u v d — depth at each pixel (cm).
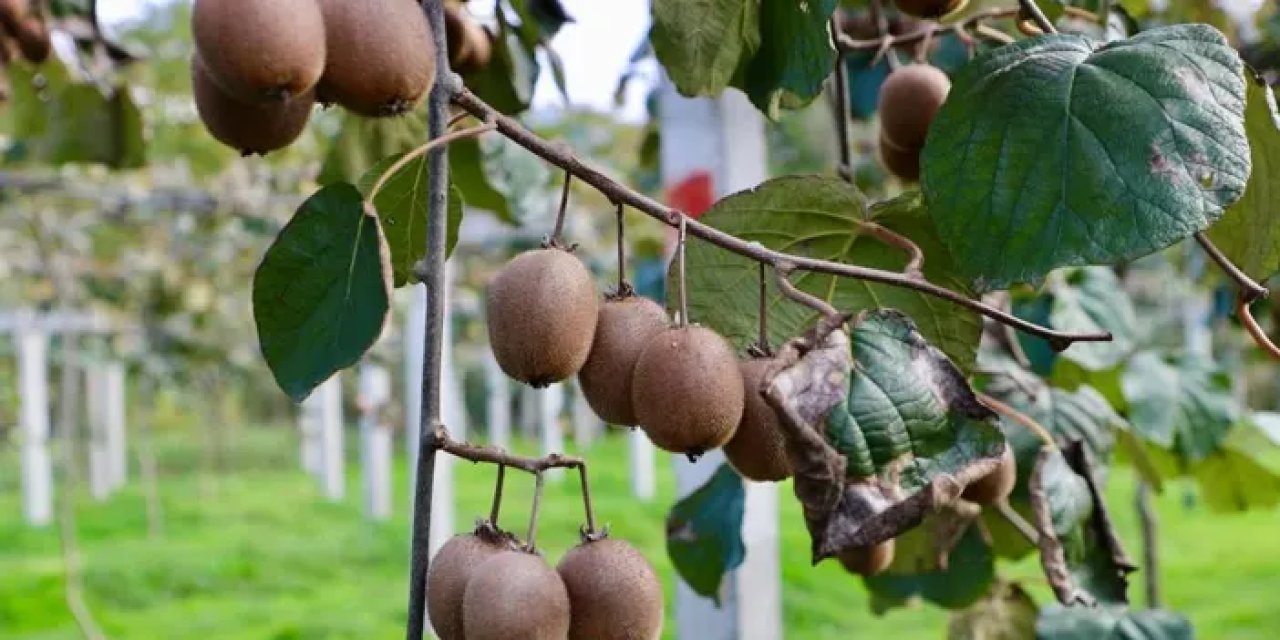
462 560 119
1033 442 164
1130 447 206
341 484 1107
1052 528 142
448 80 119
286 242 117
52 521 914
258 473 1455
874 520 112
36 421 884
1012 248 116
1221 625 505
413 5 116
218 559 727
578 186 425
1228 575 617
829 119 261
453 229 136
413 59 115
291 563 721
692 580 164
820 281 137
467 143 169
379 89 115
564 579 119
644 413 118
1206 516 830
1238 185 113
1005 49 121
